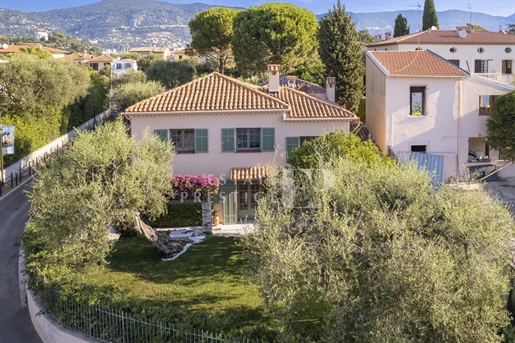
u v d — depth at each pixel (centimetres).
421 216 1021
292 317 934
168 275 1725
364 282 906
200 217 2325
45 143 4306
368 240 950
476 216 1009
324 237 984
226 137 2452
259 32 5291
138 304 1249
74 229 1400
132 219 1543
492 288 908
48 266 1493
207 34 6350
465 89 2747
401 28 6359
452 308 859
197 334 1084
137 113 2380
